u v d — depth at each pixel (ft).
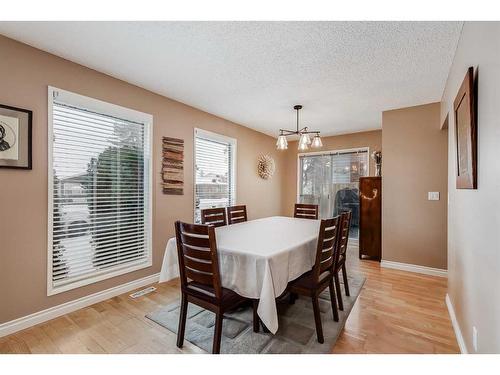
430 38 6.07
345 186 16.94
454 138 6.56
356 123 14.08
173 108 10.52
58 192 7.23
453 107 6.63
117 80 8.52
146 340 5.92
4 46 6.13
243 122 14.02
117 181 8.68
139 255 9.31
